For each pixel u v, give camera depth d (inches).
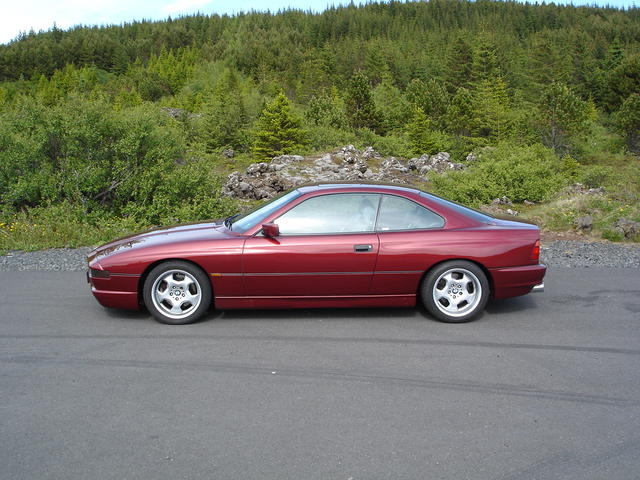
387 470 116.0
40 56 5925.2
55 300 245.8
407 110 2325.3
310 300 213.9
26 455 121.6
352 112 2108.8
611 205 468.1
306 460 119.8
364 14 7667.3
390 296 214.7
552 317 220.8
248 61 5442.9
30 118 486.0
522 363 174.4
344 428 133.6
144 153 512.1
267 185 852.6
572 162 1318.9
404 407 144.6
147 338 197.3
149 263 209.5
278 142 1584.6
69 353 183.2
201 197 497.0
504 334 201.3
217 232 221.0
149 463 118.6
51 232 395.5
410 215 216.1
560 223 435.2
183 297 212.7
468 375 165.0
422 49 5290.4
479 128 2102.6
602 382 160.4
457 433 131.3
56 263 322.7
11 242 377.1
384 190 218.8
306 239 209.6
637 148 2149.4
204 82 4645.7
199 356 180.2
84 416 139.6
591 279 278.8
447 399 149.3
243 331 204.4
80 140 486.9
